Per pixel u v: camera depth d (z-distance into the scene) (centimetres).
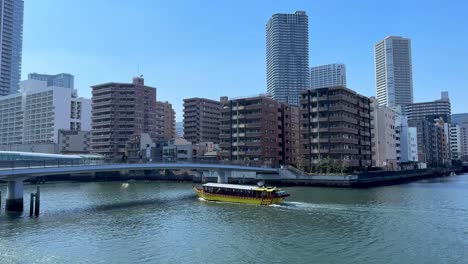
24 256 3694
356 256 3706
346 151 12738
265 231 4750
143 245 4106
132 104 19462
